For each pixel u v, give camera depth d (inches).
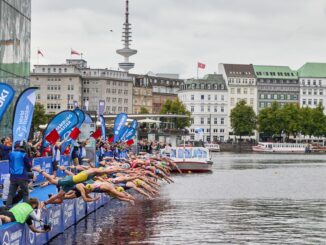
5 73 2249.0
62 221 1305.4
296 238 1290.6
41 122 6387.8
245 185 2625.5
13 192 1098.1
